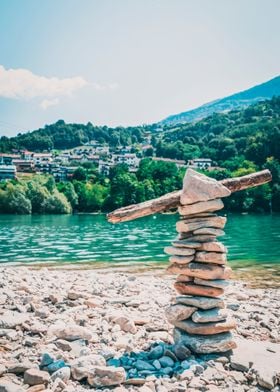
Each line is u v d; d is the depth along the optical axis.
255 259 24.25
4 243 34.12
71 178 148.00
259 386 5.93
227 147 166.12
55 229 50.56
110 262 23.06
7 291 10.80
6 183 103.88
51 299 10.08
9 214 89.50
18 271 16.36
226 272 7.06
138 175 115.50
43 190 94.56
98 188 108.00
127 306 10.21
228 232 45.72
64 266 21.61
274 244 32.97
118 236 40.22
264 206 93.50
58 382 5.71
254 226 55.31
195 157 180.50
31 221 68.06
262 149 126.06
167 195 7.30
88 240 36.34
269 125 178.50
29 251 28.45
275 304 11.66
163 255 26.00
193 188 6.99
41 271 17.23
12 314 8.80
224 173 115.25
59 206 95.06
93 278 15.13
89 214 95.25
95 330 7.96
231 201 92.19
